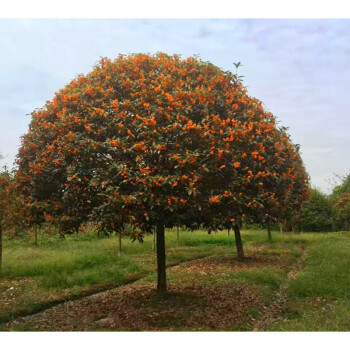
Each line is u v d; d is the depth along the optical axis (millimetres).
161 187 5613
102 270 9789
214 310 6441
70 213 6316
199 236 19156
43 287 8523
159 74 6828
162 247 7512
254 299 7172
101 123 6160
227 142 5906
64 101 6512
